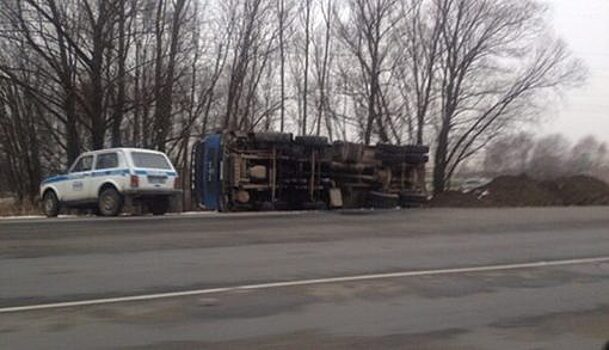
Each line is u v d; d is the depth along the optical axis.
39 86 34.19
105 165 21.64
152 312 8.30
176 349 6.89
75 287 9.61
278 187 25.56
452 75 47.16
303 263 11.88
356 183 26.72
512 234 16.73
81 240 14.34
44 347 6.88
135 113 35.91
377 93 45.75
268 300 9.02
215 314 8.27
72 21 32.22
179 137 36.38
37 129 40.19
